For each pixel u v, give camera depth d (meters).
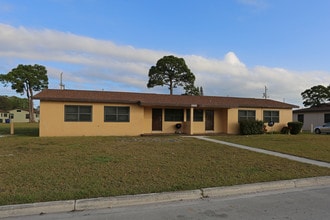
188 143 13.80
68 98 17.83
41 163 8.00
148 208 4.79
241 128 21.38
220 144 13.62
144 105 19.27
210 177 6.61
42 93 18.83
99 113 18.70
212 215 4.47
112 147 11.78
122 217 4.35
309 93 48.59
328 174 7.30
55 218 4.29
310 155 10.45
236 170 7.45
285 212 4.63
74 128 18.17
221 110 22.69
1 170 7.02
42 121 17.61
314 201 5.27
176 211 4.64
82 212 4.57
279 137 18.16
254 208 4.83
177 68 44.22
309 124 32.72
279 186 6.30
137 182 6.06
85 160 8.55
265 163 8.59
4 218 4.28
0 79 52.97
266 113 23.34
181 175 6.75
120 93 22.09
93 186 5.67
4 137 16.88
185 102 20.86
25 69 54.81
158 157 9.32
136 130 19.47
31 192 5.19
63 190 5.36
